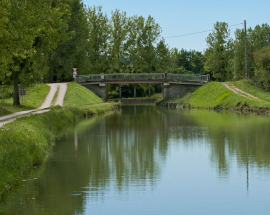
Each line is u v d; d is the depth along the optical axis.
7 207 17.83
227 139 35.03
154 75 91.69
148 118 55.69
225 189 20.41
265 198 19.03
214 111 69.44
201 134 38.34
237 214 17.06
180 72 144.62
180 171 23.95
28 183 21.19
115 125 46.06
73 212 17.28
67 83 83.75
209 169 24.36
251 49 106.19
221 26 102.19
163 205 18.12
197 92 88.81
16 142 23.56
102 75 90.25
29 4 37.69
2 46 31.20
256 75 81.69
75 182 21.53
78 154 28.50
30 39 35.44
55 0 52.66
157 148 30.98
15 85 51.22
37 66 47.81
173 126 45.25
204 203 18.39
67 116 47.28
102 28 102.62
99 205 18.12
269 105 64.44
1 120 35.44
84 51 90.69
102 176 22.77
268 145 31.88
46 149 28.66
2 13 29.36
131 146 31.81
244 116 57.22
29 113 42.78
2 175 19.52
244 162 26.09
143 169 24.34
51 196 19.25
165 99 92.75
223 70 103.00
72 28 81.75
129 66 107.38
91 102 74.00
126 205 18.12
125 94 120.69
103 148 30.86
